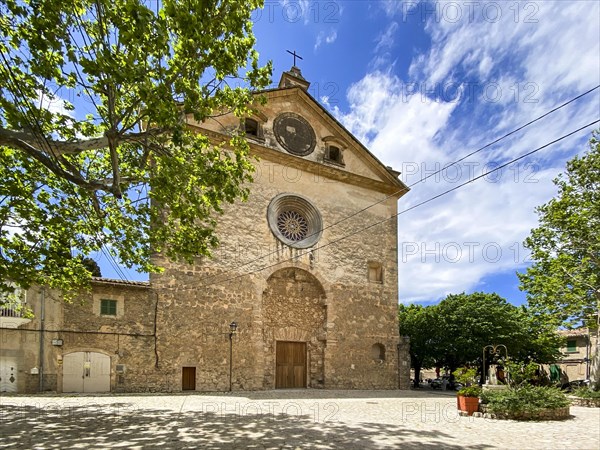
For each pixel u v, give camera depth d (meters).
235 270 21.33
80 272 14.46
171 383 18.78
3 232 12.62
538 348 36.91
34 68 8.38
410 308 43.44
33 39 8.07
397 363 25.47
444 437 9.18
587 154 21.33
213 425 10.01
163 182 10.39
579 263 20.72
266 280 22.16
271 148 23.72
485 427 10.71
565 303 20.84
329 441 8.47
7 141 8.38
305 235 24.61
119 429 9.31
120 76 8.19
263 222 22.78
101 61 8.04
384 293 26.16
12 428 9.34
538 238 22.14
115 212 13.32
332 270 24.55
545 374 28.78
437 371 48.44
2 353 16.47
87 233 13.88
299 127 25.66
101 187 9.32
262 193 23.17
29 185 12.73
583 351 44.31
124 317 18.52
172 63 9.31
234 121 23.06
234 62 10.12
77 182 9.08
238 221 22.02
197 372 19.42
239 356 20.52
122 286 18.52
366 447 8.00
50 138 9.85
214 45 9.67
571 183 21.58
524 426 10.98
